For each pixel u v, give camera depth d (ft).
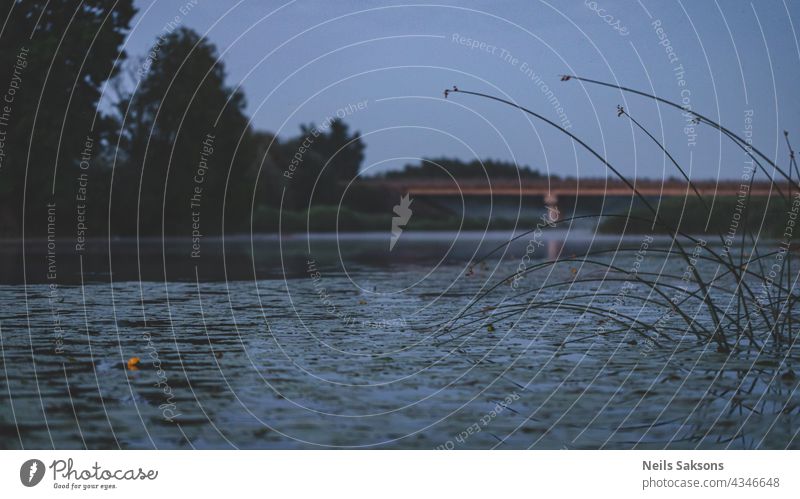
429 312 31.55
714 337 24.12
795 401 16.88
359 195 179.52
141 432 14.89
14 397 17.03
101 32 102.78
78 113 104.58
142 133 116.47
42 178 103.86
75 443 14.37
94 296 37.47
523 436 14.89
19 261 65.98
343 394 17.44
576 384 18.38
